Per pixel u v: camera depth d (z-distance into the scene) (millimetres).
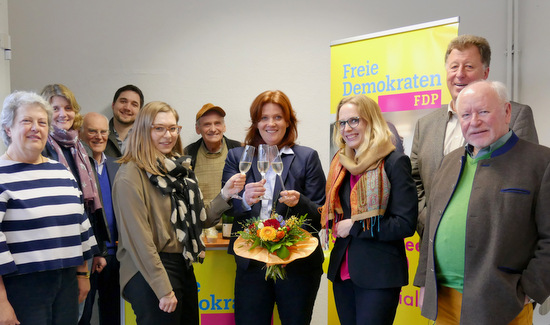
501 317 1619
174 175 2150
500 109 1707
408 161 2070
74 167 2516
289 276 2215
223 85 3742
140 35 3674
